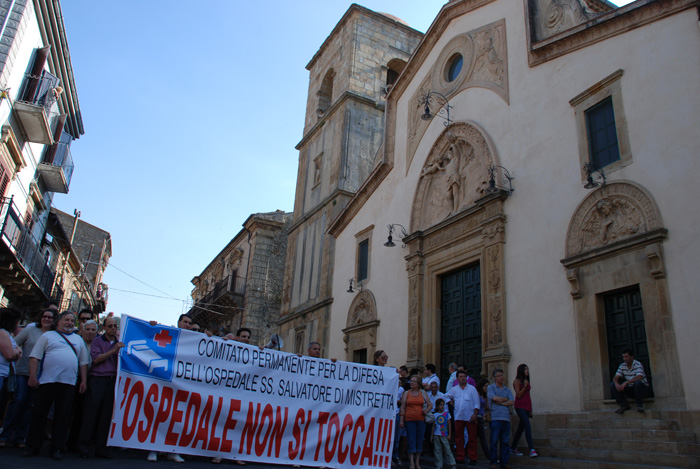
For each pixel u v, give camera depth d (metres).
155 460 7.18
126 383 7.06
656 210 9.67
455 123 15.73
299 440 8.09
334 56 28.64
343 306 20.45
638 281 9.70
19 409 7.54
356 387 8.78
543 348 11.34
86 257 45.22
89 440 6.96
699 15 9.80
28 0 16.98
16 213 19.59
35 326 7.95
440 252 15.58
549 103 12.75
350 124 24.75
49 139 19.11
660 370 9.03
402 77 19.64
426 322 15.49
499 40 15.03
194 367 7.59
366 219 20.27
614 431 9.09
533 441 10.49
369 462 8.59
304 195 27.14
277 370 8.22
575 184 11.55
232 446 7.58
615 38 11.48
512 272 12.62
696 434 8.18
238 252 38.69
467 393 10.03
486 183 14.00
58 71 21.11
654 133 10.12
